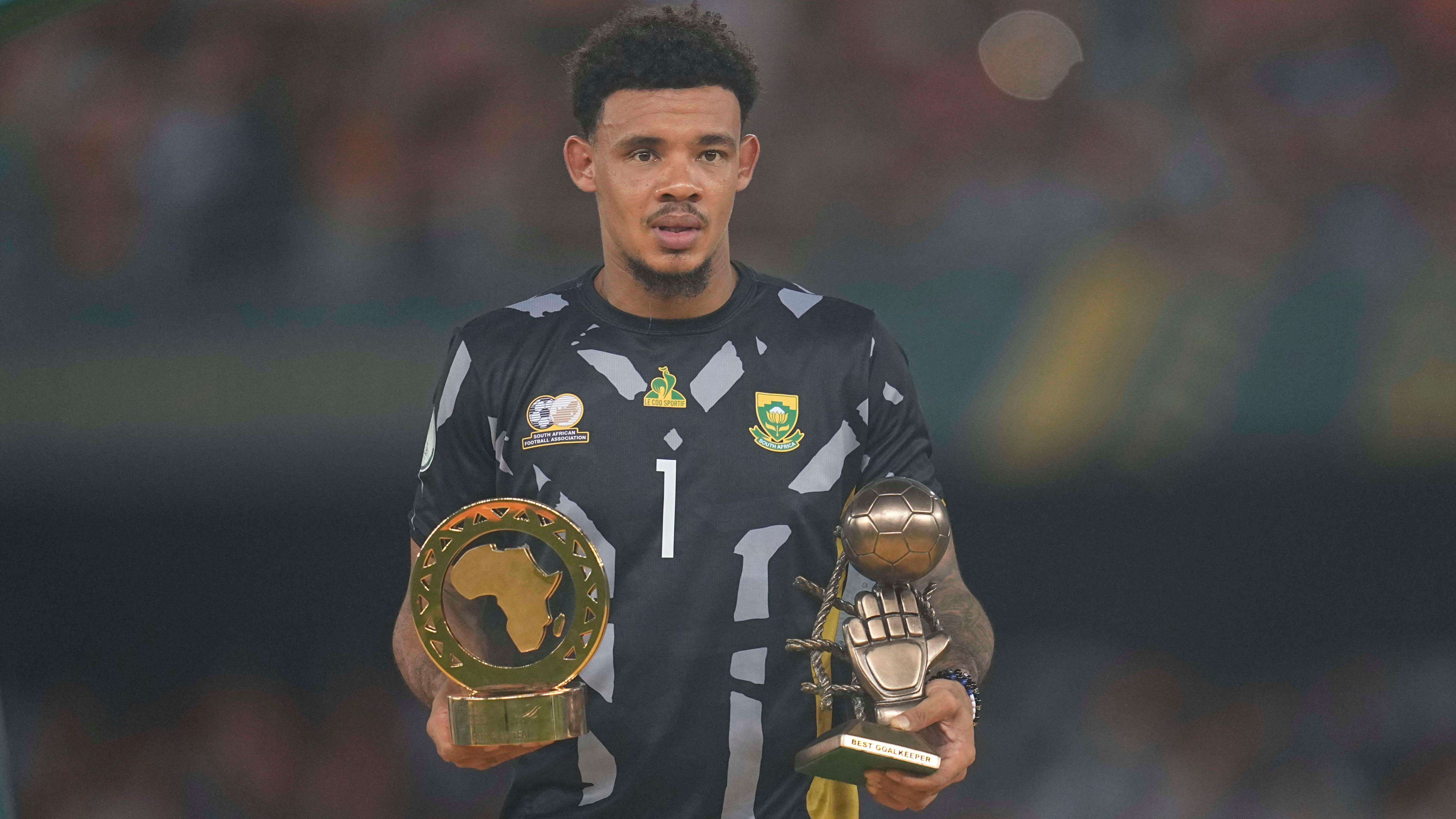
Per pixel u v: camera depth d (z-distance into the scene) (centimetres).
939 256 2208
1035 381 2045
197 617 1966
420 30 2234
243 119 2180
